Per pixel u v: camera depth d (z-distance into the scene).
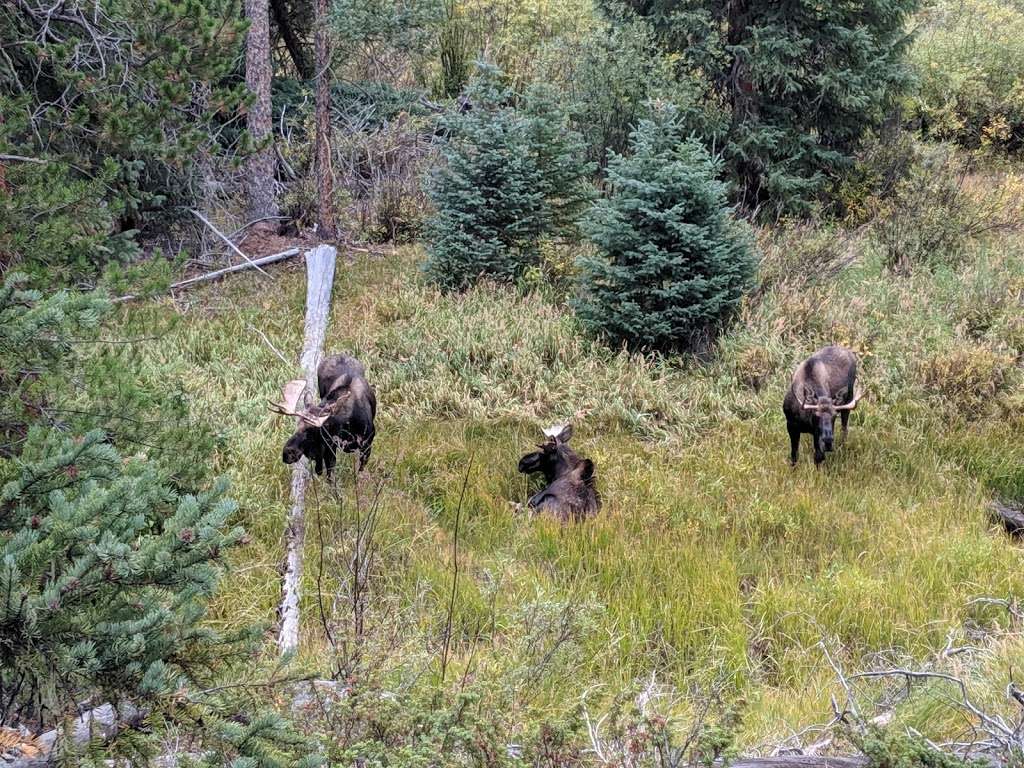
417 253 15.73
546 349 11.50
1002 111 22.09
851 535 8.23
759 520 8.46
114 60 10.78
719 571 7.42
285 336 12.03
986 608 7.06
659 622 6.80
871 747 3.61
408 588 6.94
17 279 4.18
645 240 11.29
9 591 3.00
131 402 5.69
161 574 3.37
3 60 10.53
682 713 5.43
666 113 11.81
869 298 12.49
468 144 13.70
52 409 5.15
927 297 12.45
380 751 3.52
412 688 4.49
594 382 10.68
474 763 3.62
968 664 5.83
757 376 10.95
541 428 9.84
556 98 14.17
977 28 23.75
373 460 9.15
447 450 9.50
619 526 8.12
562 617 5.94
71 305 4.45
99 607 3.45
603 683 5.74
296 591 6.47
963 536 8.10
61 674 3.20
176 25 8.81
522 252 13.66
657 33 16.64
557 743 3.77
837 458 9.72
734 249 11.60
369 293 13.59
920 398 10.64
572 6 22.22
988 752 4.40
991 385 10.59
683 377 11.02
